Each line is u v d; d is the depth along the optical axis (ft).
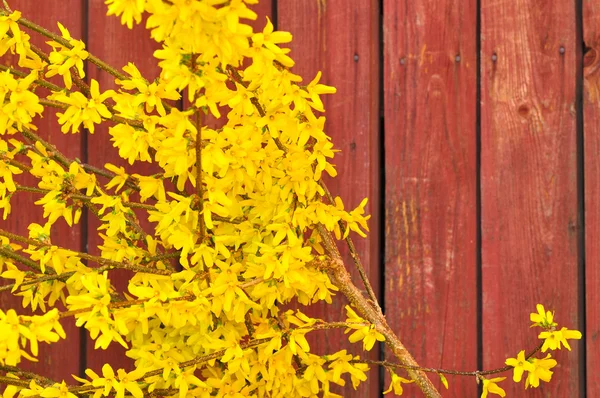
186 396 5.17
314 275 5.09
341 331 6.01
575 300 5.84
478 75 5.94
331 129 6.00
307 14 6.01
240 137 4.70
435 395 5.33
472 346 5.94
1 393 5.87
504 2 5.90
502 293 5.91
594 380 5.82
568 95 5.85
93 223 6.11
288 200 5.08
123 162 6.09
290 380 5.33
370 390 6.03
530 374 5.10
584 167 5.84
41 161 5.19
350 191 5.99
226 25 3.82
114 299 5.53
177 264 5.99
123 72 6.06
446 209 5.96
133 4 3.79
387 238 6.00
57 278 5.29
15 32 4.93
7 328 4.03
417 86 5.97
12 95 4.64
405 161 5.99
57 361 6.10
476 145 5.95
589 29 5.82
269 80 4.35
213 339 5.00
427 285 5.97
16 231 6.07
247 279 5.28
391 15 5.99
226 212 4.76
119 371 4.79
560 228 5.87
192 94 4.04
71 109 4.79
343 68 5.99
